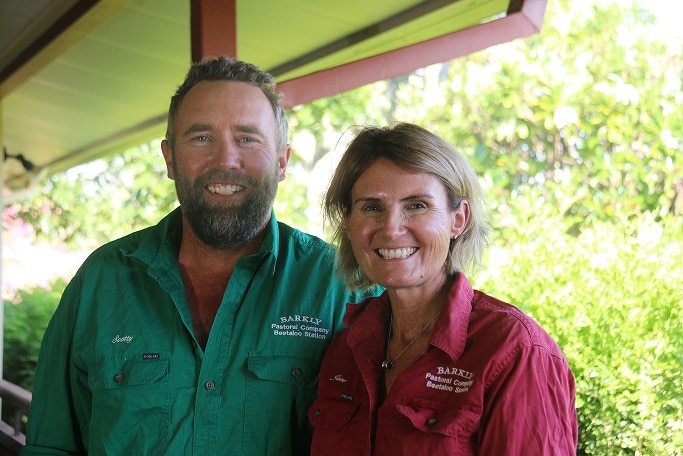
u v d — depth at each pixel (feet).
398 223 5.41
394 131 5.53
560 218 11.91
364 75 10.25
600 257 10.00
